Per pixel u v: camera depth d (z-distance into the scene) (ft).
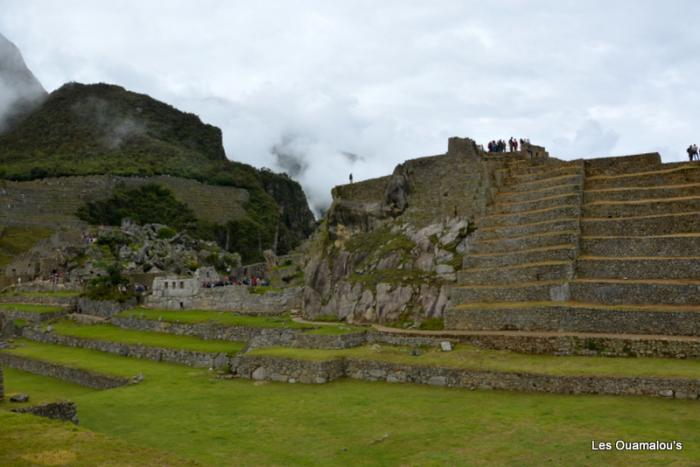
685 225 146.10
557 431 84.07
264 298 223.10
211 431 95.40
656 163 173.47
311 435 91.20
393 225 196.24
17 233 444.14
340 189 222.07
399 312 167.12
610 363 111.55
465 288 152.56
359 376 128.36
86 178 578.66
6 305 293.23
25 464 66.28
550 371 108.58
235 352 160.15
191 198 620.49
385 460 78.59
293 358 131.75
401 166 202.80
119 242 379.55
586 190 169.99
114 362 171.83
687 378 96.99
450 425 90.99
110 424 101.35
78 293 285.23
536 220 166.50
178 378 142.51
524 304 140.56
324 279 203.00
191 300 240.12
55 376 168.45
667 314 122.21
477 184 181.16
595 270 142.51
